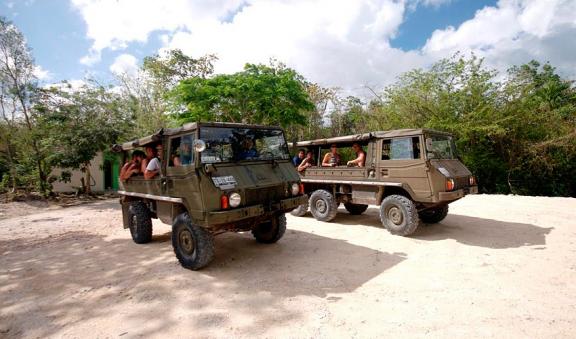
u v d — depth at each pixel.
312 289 4.23
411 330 3.17
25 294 4.39
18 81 15.11
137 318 3.62
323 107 20.66
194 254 4.96
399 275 4.60
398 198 6.60
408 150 6.63
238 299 4.00
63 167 15.16
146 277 4.83
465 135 13.66
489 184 15.30
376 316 3.47
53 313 3.82
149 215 6.79
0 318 3.76
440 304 3.68
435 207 7.04
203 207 4.63
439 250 5.64
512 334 3.04
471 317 3.37
